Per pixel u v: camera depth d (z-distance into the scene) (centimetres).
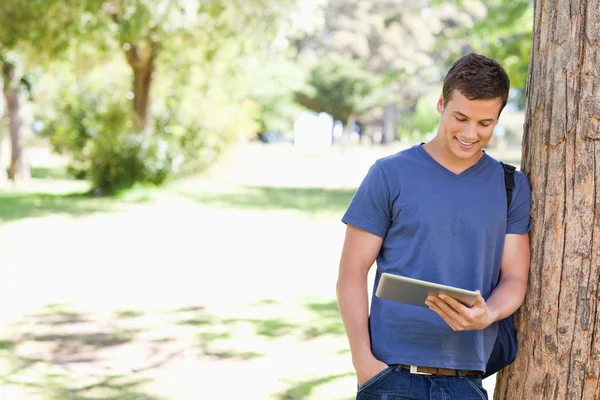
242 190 2002
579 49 229
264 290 784
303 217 1443
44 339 585
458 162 233
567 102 231
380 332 236
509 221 241
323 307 711
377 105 5503
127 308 693
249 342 588
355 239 238
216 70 2042
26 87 1972
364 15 5288
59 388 473
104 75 2059
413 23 5166
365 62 5444
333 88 5397
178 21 1656
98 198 1689
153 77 1795
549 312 237
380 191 234
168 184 1839
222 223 1325
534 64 247
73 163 1970
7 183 2025
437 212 229
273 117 4847
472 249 231
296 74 4747
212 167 2230
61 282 799
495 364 249
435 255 230
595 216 228
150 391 471
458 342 230
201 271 878
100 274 846
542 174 239
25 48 1694
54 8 1541
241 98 2297
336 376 505
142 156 1748
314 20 1762
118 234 1161
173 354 553
